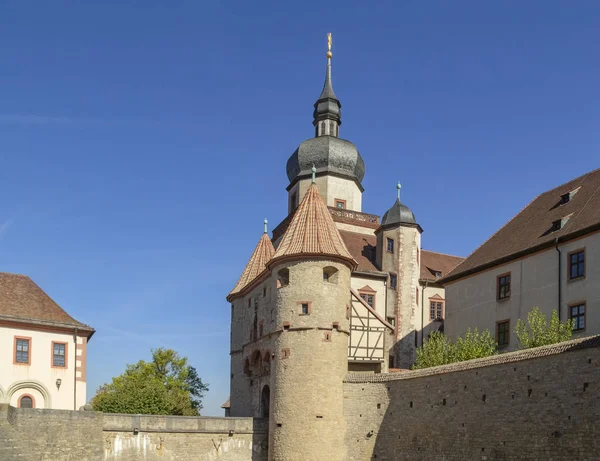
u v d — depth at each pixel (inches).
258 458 1942.7
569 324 1594.5
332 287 1845.5
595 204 1770.4
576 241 1713.8
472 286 2041.1
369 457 1697.8
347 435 1753.2
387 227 2439.7
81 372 2162.9
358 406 1749.5
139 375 3041.3
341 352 1824.6
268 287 2060.8
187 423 1892.2
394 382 1679.4
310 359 1790.1
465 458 1453.0
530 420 1325.0
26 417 1708.9
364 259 2431.1
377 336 2014.0
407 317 2380.7
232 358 2418.8
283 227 2684.5
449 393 1520.7
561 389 1274.6
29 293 2210.9
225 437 1923.0
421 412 1585.9
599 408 1198.9
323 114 2807.6
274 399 1818.4
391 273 2406.5
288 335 1820.9
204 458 1894.7
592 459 1198.9
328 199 2694.4
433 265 2645.2
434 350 1834.4
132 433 1839.3
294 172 2785.4
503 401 1387.8
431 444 1544.0
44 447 1715.1
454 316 2092.8
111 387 3058.6
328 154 2719.0
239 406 2309.3
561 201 1969.7
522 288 1861.5
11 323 2074.3
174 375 3097.9
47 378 2103.8
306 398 1769.2
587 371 1230.9
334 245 1878.7
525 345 1620.3
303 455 1739.7
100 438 1796.3
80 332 2186.3
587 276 1668.3
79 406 2138.3
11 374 2050.9
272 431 1807.3
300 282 1840.6
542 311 1785.2
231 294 2444.6
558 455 1259.8
